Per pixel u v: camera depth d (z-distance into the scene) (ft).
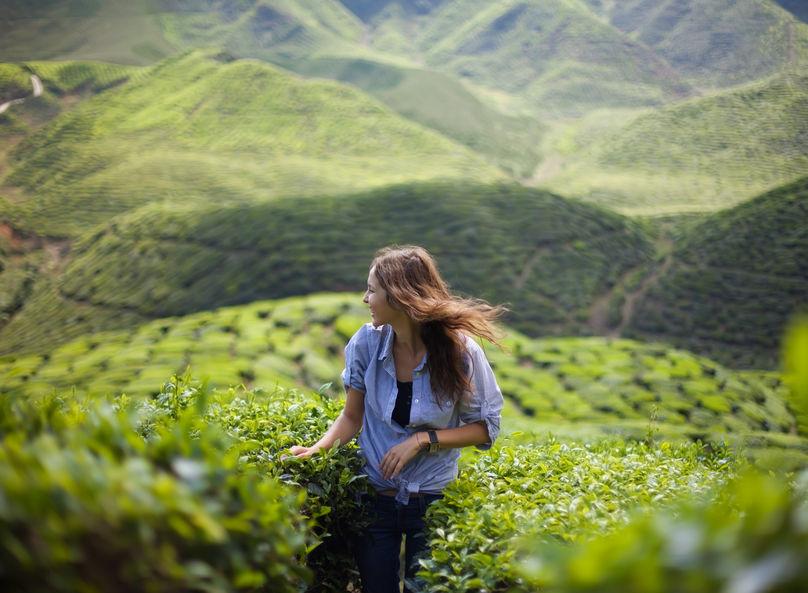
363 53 587.68
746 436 64.59
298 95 449.48
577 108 494.18
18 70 457.68
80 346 113.50
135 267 241.55
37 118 425.69
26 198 346.13
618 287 216.33
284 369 95.50
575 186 355.77
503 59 561.02
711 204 308.60
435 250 223.51
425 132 426.92
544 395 98.02
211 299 210.38
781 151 355.97
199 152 392.06
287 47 589.32
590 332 194.59
